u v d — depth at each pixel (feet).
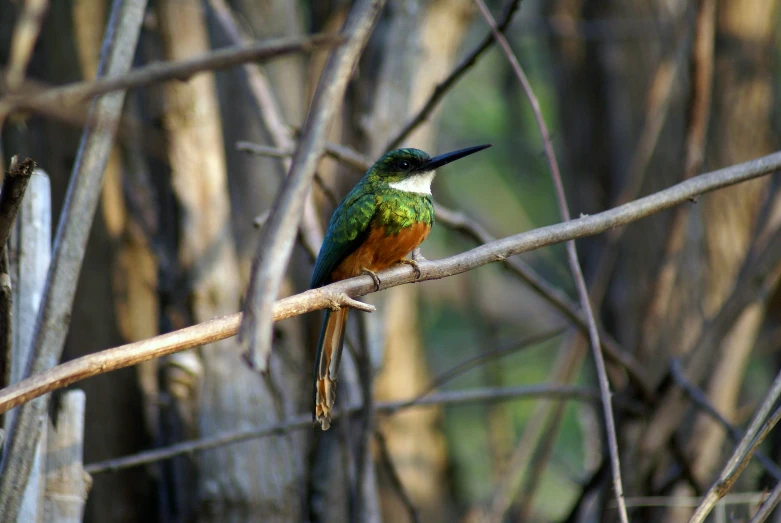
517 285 57.16
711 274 35.37
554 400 39.19
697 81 28.04
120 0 16.90
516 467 30.50
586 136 39.70
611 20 39.17
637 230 36.63
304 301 15.51
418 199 24.67
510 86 50.47
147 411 30.19
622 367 29.60
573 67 40.22
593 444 37.91
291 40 9.77
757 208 35.94
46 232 18.60
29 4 20.58
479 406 51.34
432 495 38.29
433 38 34.50
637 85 38.24
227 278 28.07
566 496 43.04
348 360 27.78
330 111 11.11
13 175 13.33
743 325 31.12
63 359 29.25
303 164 10.93
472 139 58.29
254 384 27.78
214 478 26.53
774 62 39.17
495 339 42.65
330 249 24.25
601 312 37.73
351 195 24.70
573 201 40.24
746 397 39.55
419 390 39.55
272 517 26.50
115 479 29.32
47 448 17.90
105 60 16.60
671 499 27.07
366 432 24.30
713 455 31.94
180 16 28.45
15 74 10.80
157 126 27.73
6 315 16.02
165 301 28.37
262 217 23.20
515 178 58.34
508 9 23.35
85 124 9.67
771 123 38.83
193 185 27.76
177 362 27.68
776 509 25.22
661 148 37.06
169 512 28.71
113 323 29.94
